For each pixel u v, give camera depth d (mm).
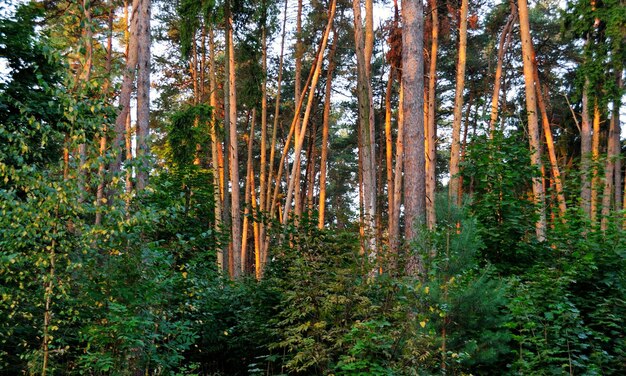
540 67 28672
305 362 7637
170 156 15648
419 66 10844
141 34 12125
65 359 7211
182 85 30109
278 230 10148
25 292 6527
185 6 18047
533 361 6727
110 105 6992
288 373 8180
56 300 6688
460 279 6844
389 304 7129
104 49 6953
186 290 7707
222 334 9469
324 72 30828
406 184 10664
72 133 6543
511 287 7238
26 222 6211
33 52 10547
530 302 6871
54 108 7168
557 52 28719
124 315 6230
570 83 29953
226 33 18703
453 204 7547
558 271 7637
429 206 18531
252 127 30156
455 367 6688
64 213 6465
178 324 7039
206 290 9016
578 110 29922
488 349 6582
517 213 8750
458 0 23047
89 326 6410
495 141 9297
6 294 6172
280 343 7391
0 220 6105
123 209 6637
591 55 20312
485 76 31031
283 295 7789
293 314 7531
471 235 7234
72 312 6691
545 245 8781
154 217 6738
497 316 6832
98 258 6555
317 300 7496
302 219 9578
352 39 27156
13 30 10594
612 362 7293
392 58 23656
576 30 20656
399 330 6539
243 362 9914
